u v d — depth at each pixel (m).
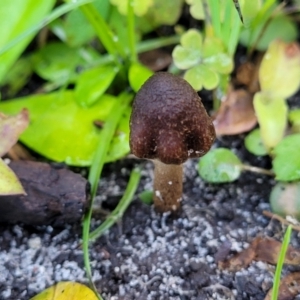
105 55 0.13
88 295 0.09
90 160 0.11
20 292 0.10
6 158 0.11
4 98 0.13
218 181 0.11
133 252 0.10
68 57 0.13
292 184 0.10
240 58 0.13
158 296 0.09
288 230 0.08
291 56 0.11
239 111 0.12
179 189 0.10
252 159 0.12
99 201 0.11
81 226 0.10
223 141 0.12
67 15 0.13
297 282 0.09
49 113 0.12
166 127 0.08
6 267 0.10
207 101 0.13
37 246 0.10
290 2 0.13
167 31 0.14
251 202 0.11
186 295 0.09
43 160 0.11
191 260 0.10
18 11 0.11
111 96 0.12
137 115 0.08
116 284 0.10
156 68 0.13
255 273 0.10
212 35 0.12
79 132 0.11
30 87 0.13
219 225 0.10
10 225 0.10
